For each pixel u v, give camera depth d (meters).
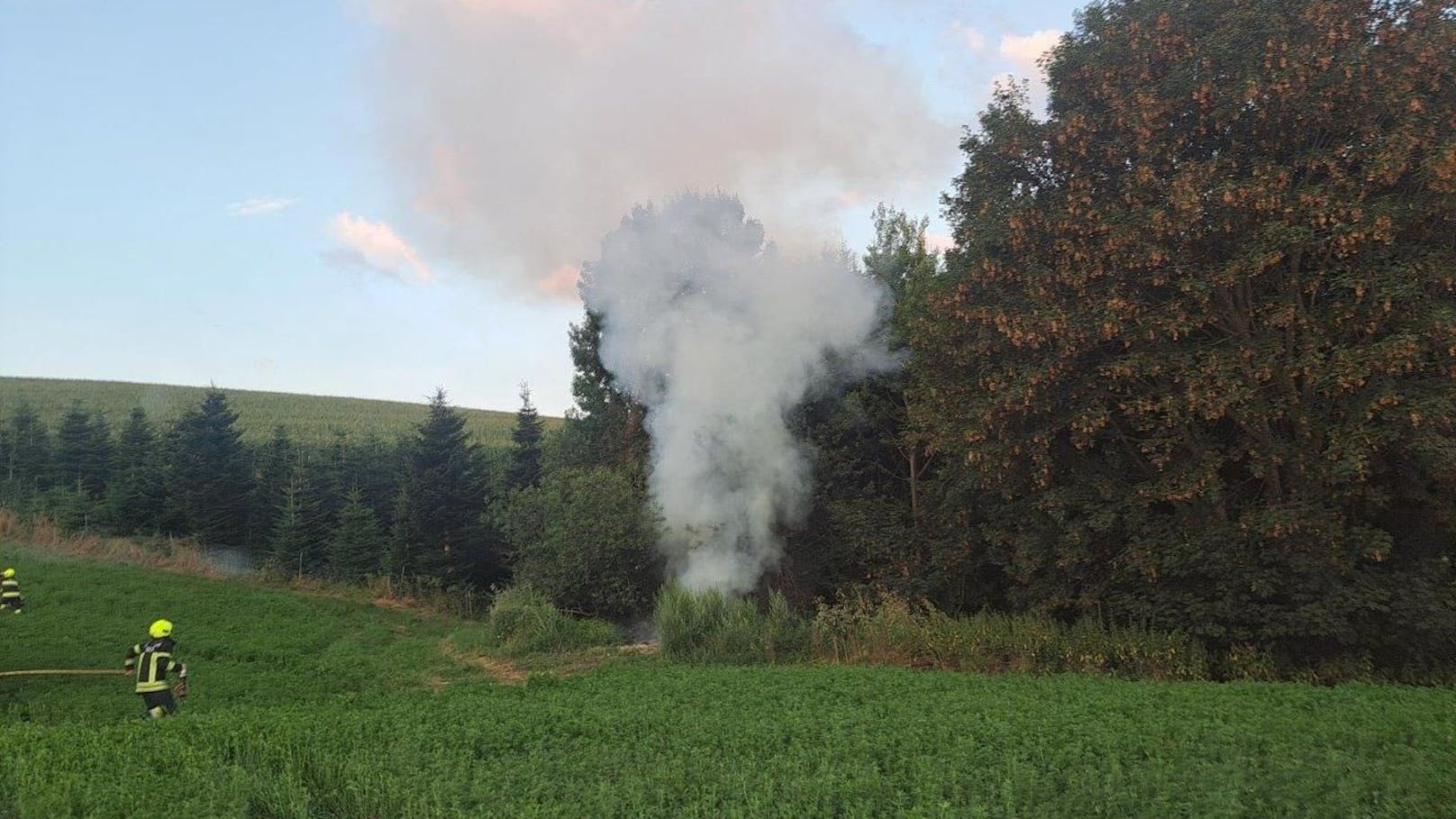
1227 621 16.80
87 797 7.23
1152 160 16.73
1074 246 17.33
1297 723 9.73
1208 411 15.12
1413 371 14.89
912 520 25.50
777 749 9.34
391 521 45.50
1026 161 19.38
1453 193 13.70
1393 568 16.66
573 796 7.56
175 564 38.38
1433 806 6.84
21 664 18.47
